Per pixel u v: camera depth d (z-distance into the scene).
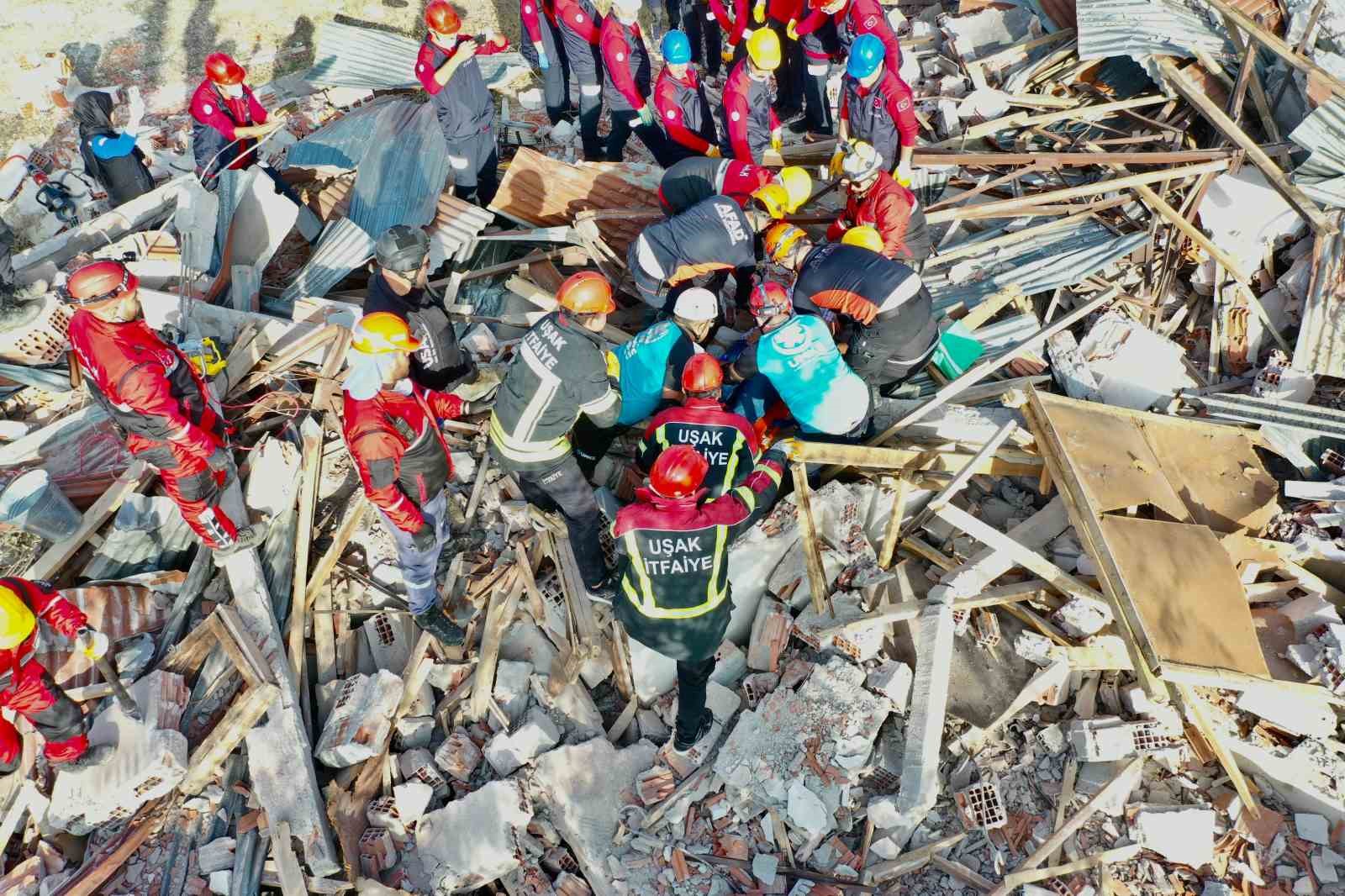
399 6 11.36
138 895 4.46
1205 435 5.72
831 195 7.61
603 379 4.69
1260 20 7.08
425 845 4.61
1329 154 6.31
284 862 4.40
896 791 4.69
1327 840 4.43
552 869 4.70
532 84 9.98
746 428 4.82
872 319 5.45
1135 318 6.56
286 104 9.55
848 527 5.38
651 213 7.18
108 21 11.15
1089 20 7.86
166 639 5.21
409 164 7.68
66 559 5.62
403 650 5.35
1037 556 5.09
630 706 5.14
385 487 4.35
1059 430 5.54
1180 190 6.93
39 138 9.48
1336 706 4.70
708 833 4.66
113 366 4.41
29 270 7.09
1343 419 5.55
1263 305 6.38
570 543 5.41
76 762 4.49
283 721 4.80
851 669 4.93
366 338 4.20
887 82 6.62
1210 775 4.73
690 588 4.31
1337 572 5.10
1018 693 4.94
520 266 7.24
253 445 6.05
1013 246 7.08
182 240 6.96
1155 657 4.57
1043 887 4.38
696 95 7.26
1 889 4.47
